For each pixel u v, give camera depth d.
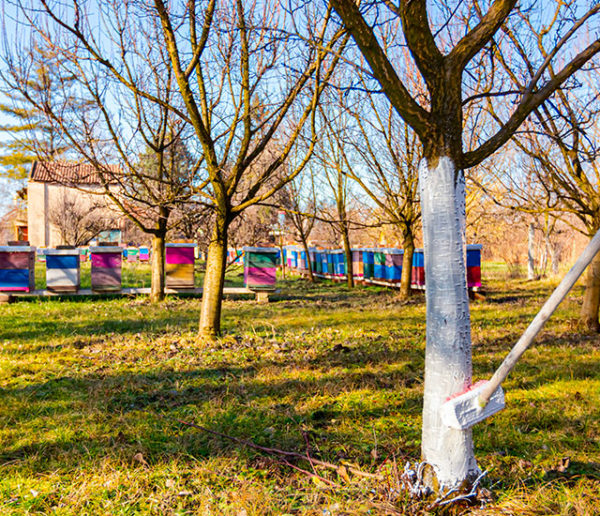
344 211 17.48
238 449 3.85
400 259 15.69
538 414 4.62
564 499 3.08
